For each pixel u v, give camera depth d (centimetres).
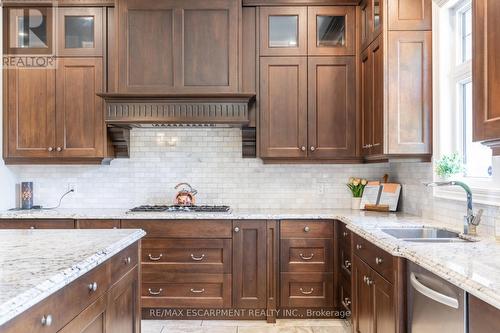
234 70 321
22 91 333
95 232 204
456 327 134
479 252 162
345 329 294
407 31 263
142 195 367
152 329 296
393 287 183
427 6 263
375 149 284
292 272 312
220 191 366
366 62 310
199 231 310
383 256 198
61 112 333
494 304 108
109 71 332
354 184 354
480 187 220
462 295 131
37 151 333
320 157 331
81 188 367
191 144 367
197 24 322
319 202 364
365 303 231
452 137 255
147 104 320
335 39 333
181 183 363
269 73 330
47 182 368
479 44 163
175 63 320
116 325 176
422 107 263
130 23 321
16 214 314
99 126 333
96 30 332
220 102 319
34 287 111
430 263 148
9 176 350
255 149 350
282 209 354
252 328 298
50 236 192
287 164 355
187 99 319
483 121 160
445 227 233
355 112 328
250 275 311
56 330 122
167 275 310
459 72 245
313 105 330
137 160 367
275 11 330
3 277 120
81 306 140
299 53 329
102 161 342
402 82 263
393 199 332
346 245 291
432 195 273
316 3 329
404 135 263
